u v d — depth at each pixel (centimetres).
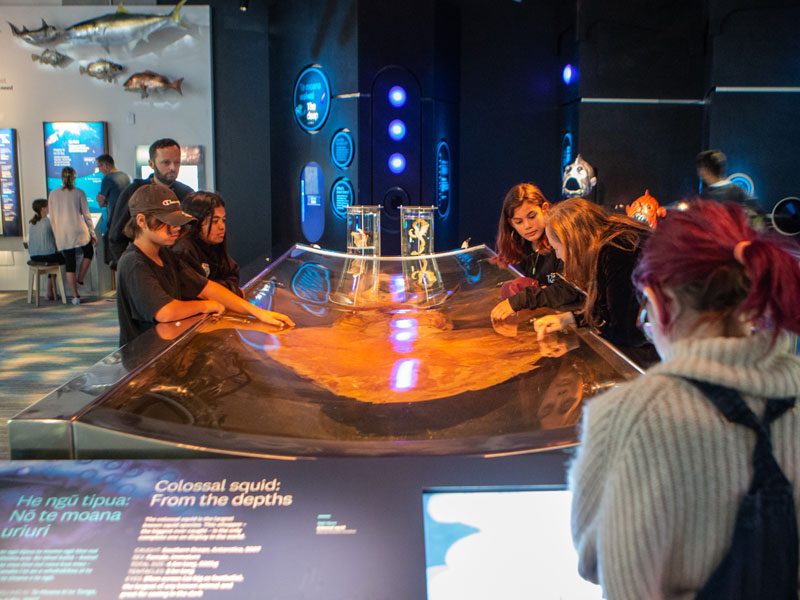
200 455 118
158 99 838
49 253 742
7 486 111
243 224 870
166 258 243
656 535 76
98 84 838
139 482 112
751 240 80
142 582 98
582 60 727
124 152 846
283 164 816
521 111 823
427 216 385
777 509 75
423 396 152
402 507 107
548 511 108
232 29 837
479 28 811
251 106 852
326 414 141
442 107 770
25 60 833
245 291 280
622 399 82
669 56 730
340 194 759
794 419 79
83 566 99
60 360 517
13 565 99
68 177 725
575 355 179
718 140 721
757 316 77
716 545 78
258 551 101
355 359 185
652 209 579
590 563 87
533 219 298
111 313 704
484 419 137
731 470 77
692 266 80
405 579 98
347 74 732
